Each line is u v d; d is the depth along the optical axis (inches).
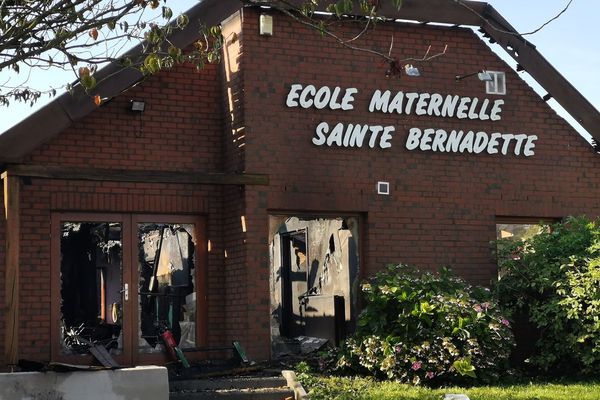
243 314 603.5
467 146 662.5
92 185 600.1
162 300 615.2
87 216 600.7
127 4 457.4
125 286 606.5
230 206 621.6
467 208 660.7
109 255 605.0
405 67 621.0
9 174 532.7
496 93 675.4
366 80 641.0
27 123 562.9
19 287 578.6
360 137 634.8
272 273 619.5
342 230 640.4
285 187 613.9
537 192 681.0
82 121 603.5
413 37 658.2
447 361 558.3
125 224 609.6
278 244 622.2
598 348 582.9
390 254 637.3
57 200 590.9
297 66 624.4
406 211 644.1
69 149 599.2
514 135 677.9
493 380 572.4
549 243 632.4
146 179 563.8
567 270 612.7
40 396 450.6
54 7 449.1
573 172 692.7
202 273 626.8
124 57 487.2
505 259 643.5
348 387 539.5
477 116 668.7
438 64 662.5
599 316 586.6
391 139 644.1
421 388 541.6
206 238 629.0
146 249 613.9
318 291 631.8
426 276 602.2
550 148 687.7
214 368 584.1
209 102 636.1
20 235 581.3
